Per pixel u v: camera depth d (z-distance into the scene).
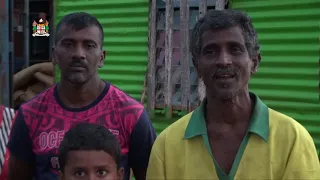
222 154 1.31
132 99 1.83
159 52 3.93
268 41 3.52
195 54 1.33
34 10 7.25
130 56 4.09
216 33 1.24
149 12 3.96
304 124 3.43
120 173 1.49
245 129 1.31
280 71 3.49
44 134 1.73
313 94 3.38
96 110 1.75
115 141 1.41
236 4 3.62
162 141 1.41
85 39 1.66
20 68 6.70
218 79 1.25
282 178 1.23
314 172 1.22
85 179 1.33
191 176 1.30
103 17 4.18
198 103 3.65
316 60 3.35
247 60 1.26
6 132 2.76
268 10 3.50
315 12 3.33
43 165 1.74
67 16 1.73
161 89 3.92
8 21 4.23
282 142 1.25
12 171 1.86
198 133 1.33
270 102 3.54
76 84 1.68
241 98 1.31
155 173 1.37
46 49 7.23
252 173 1.24
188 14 3.65
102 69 4.20
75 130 1.40
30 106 1.79
